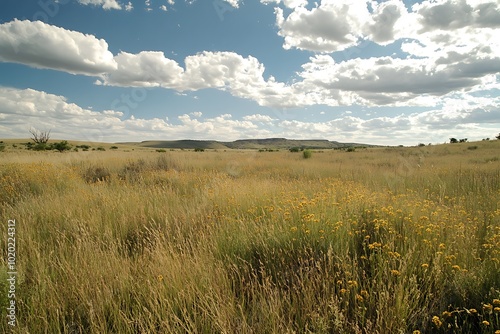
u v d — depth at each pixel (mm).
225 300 2482
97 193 6660
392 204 5055
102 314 2348
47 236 4242
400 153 29562
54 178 8469
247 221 4391
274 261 3252
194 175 10391
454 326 2213
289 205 4988
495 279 2480
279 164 16641
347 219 3918
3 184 7535
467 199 6117
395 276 2604
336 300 2307
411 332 2205
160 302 2471
